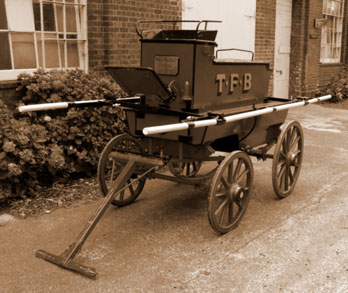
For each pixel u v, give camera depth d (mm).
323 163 5914
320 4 11867
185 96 3404
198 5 7504
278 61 11031
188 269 3100
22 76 4805
